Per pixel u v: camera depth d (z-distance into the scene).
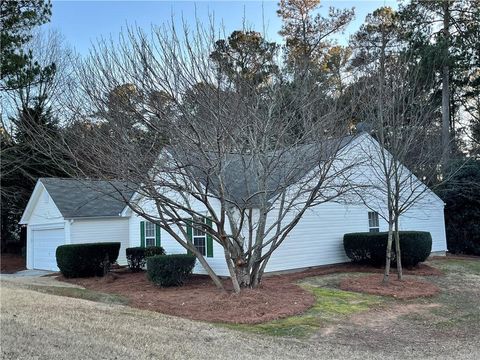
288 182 11.97
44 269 23.66
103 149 10.61
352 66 19.20
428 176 16.33
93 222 21.89
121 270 19.42
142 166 10.49
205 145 10.48
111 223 22.31
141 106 10.12
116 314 10.28
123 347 7.45
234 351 7.84
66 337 7.85
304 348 8.54
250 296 11.61
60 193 22.67
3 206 30.25
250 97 11.14
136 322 9.52
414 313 11.69
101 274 18.34
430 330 10.46
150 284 15.29
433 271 17.03
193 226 12.33
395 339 9.65
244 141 11.59
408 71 16.45
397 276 15.54
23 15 23.23
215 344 8.23
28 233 25.12
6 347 6.94
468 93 30.30
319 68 14.48
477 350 9.07
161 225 12.02
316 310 11.33
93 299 13.06
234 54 11.34
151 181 10.35
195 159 10.75
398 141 14.11
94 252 18.16
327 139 12.09
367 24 28.14
